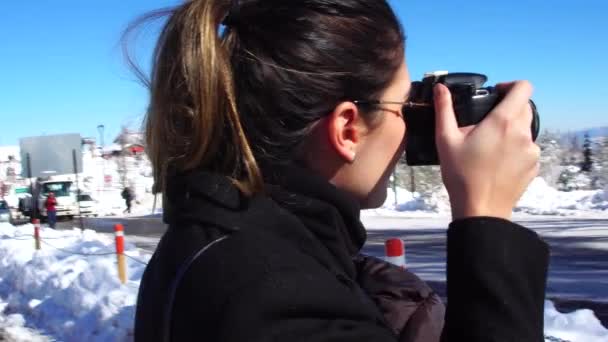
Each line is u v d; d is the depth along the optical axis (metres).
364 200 1.04
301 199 0.97
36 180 31.81
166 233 1.06
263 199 0.95
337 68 0.97
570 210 19.98
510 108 0.94
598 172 32.75
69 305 7.00
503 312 0.83
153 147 1.07
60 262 9.19
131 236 19.77
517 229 0.88
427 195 25.14
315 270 0.90
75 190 31.94
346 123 0.99
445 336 0.87
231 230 0.92
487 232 0.87
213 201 0.96
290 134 0.97
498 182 0.91
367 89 0.99
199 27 0.99
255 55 0.98
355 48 0.98
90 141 47.12
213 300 0.86
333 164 1.01
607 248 11.41
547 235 13.70
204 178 0.97
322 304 0.84
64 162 22.73
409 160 1.05
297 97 0.96
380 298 1.35
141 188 40.88
